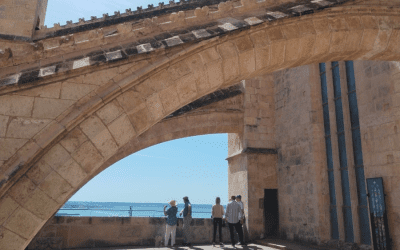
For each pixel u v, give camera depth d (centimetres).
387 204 846
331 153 1155
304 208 1205
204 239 1291
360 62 992
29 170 425
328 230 1115
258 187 1362
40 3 841
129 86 483
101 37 514
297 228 1232
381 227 848
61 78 459
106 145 459
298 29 591
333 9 610
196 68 522
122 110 475
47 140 429
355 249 966
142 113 485
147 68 491
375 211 878
